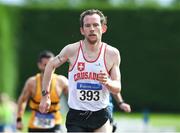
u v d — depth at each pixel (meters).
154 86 62.94
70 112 13.95
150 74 62.97
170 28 63.03
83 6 63.12
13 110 40.03
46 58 20.23
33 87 20.52
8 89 60.84
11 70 61.28
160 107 63.25
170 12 63.03
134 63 63.00
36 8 62.88
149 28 63.00
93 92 13.73
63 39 62.97
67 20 63.00
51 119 20.36
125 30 63.09
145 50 63.06
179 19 62.88
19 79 62.56
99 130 13.92
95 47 13.62
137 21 63.09
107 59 13.62
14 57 61.78
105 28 13.80
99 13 13.62
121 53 63.03
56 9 62.91
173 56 62.97
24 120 44.69
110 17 63.06
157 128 39.09
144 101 63.03
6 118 36.59
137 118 51.03
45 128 20.36
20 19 62.31
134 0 66.88
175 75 62.91
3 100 37.00
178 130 37.88
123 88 63.03
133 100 63.06
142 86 62.97
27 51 62.62
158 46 63.06
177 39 62.94
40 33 62.88
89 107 13.81
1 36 59.56
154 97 62.97
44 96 14.05
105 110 13.90
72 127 13.87
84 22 13.52
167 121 50.84
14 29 61.78
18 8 62.19
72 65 13.75
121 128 37.41
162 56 63.06
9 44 60.88
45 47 63.00
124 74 63.00
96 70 13.62
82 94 13.77
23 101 21.02
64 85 20.19
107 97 13.90
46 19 62.94
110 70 13.71
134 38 63.06
